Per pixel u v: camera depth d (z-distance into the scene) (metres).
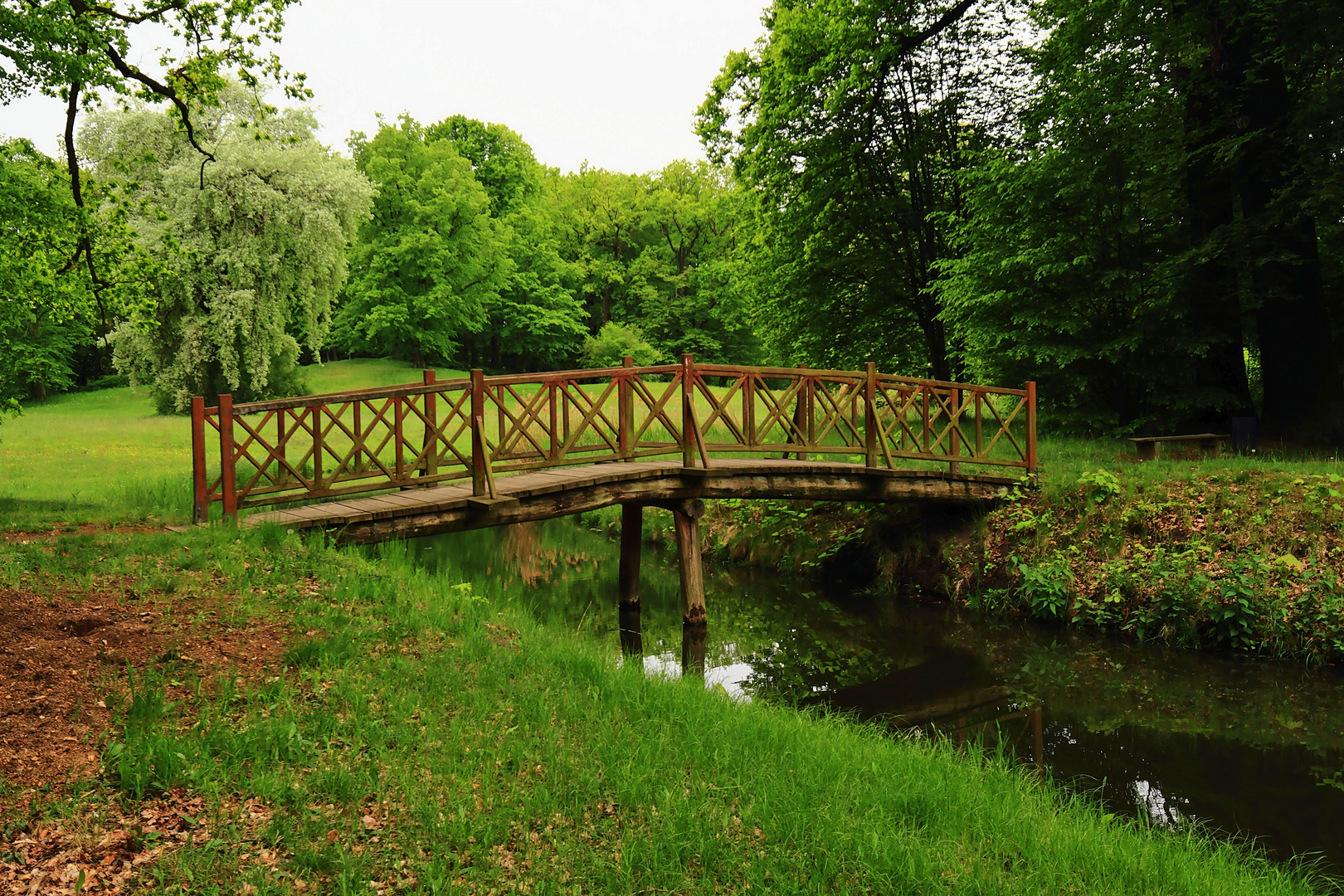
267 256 26.58
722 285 44.91
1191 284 13.81
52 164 9.80
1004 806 4.62
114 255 10.70
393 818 3.54
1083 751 6.80
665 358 46.19
